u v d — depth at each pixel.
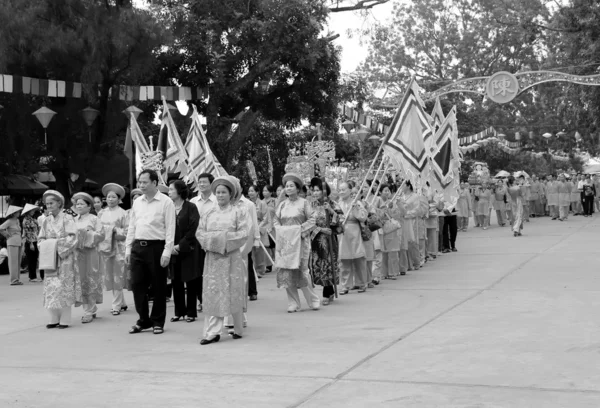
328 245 12.23
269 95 28.84
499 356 7.87
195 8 26.33
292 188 11.66
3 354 9.03
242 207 9.52
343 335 9.48
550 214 38.12
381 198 15.70
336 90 29.09
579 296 11.85
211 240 9.26
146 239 10.23
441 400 6.34
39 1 20.52
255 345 9.11
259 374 7.55
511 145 51.06
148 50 21.81
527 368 7.31
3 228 17.70
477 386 6.73
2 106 21.09
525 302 11.48
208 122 27.48
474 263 17.81
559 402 6.16
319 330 9.97
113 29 20.66
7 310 13.07
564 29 32.88
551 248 20.47
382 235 15.43
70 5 20.89
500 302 11.62
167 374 7.71
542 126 53.91
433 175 18.78
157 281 10.29
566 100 36.78
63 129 22.81
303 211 11.66
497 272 15.66
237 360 8.27
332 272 12.23
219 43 26.66
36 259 18.64
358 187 15.29
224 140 28.11
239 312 9.51
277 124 33.62
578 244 21.33
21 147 22.86
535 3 36.09
